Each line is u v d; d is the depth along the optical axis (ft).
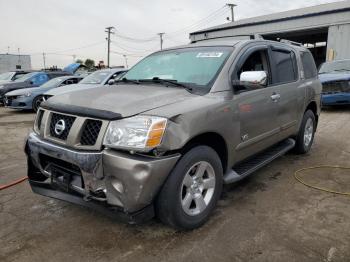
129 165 8.26
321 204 11.83
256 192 13.01
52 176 9.93
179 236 9.79
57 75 51.11
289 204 11.86
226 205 11.82
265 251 8.95
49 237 9.84
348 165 16.33
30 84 47.75
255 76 10.81
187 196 9.76
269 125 13.56
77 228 10.34
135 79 13.21
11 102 40.42
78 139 8.98
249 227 10.23
